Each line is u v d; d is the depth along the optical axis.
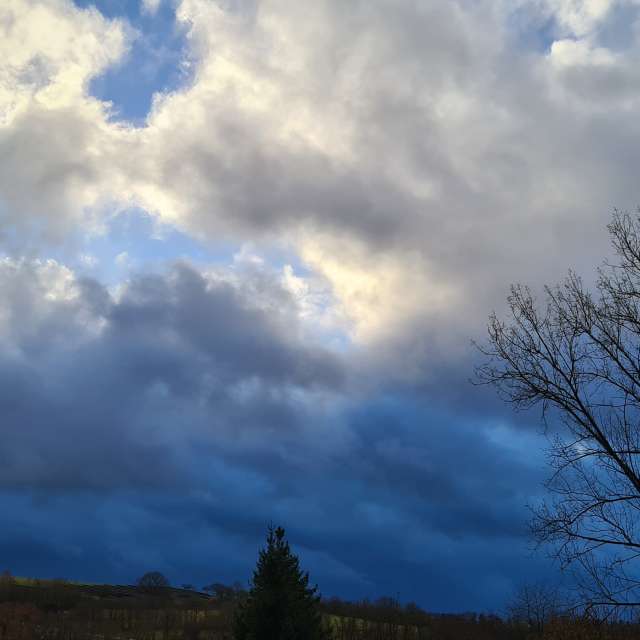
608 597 19.12
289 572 46.62
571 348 21.31
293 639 44.69
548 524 20.11
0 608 172.75
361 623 134.50
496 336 22.25
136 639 150.38
